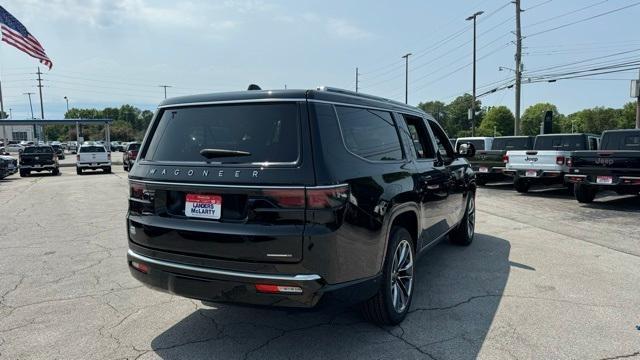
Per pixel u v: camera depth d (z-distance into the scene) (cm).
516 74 2788
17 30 2338
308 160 278
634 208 1004
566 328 360
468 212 623
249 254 277
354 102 344
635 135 1105
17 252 609
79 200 1191
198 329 362
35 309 404
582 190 1047
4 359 313
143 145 348
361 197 303
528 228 765
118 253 602
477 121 11700
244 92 316
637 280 480
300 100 295
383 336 347
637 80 2183
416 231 407
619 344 332
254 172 282
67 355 319
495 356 315
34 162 2355
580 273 504
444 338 343
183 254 302
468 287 457
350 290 295
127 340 343
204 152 304
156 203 320
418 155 440
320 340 340
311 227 272
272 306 282
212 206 294
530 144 1516
